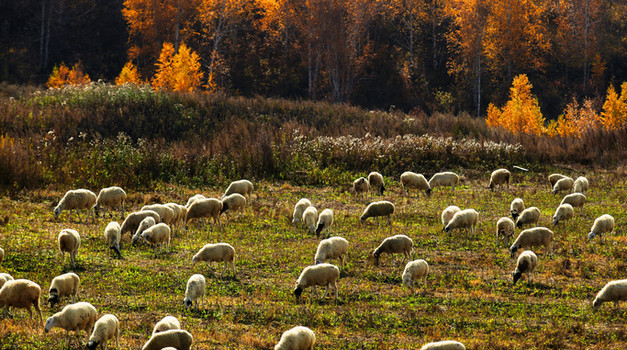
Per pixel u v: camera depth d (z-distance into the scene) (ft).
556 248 177.37
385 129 384.06
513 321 125.80
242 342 110.83
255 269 156.66
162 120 348.38
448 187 279.08
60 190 238.48
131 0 612.29
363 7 610.65
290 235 191.31
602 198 258.16
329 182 276.82
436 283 148.66
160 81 521.24
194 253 167.63
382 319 124.67
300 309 128.36
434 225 206.59
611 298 129.49
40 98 371.35
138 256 162.40
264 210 224.12
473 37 631.56
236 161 287.48
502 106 634.84
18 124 315.78
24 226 185.68
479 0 634.43
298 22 623.36
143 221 173.06
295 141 317.01
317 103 443.32
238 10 650.43
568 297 140.46
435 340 114.73
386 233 194.29
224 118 369.91
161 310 125.29
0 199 219.00
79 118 333.62
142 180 256.11
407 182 252.83
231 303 130.82
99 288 136.15
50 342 106.73
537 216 198.49
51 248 164.25
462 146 330.95
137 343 108.27
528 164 326.03
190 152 291.99
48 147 277.64
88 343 99.14
